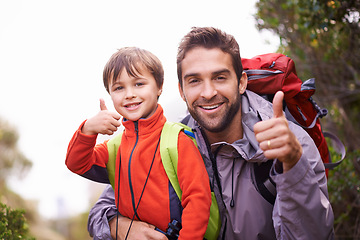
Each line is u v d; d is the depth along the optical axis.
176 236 1.69
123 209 1.85
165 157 1.72
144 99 1.77
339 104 4.11
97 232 1.92
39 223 10.66
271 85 1.93
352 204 3.22
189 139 1.76
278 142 1.29
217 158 1.80
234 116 1.77
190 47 1.72
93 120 1.71
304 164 1.38
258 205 1.73
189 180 1.67
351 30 3.39
